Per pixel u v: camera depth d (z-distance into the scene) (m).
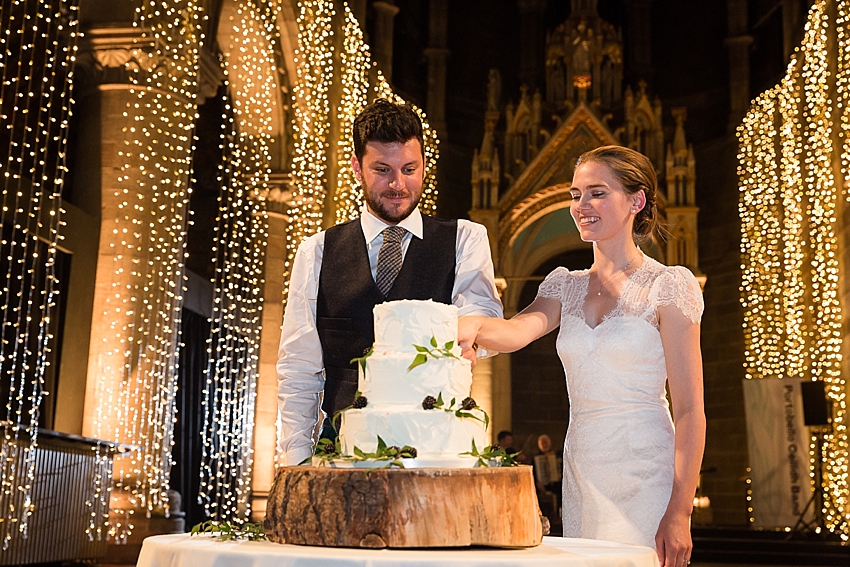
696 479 2.51
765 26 17.69
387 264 2.72
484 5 19.89
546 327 2.88
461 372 2.16
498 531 1.91
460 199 18.62
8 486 6.46
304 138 12.82
